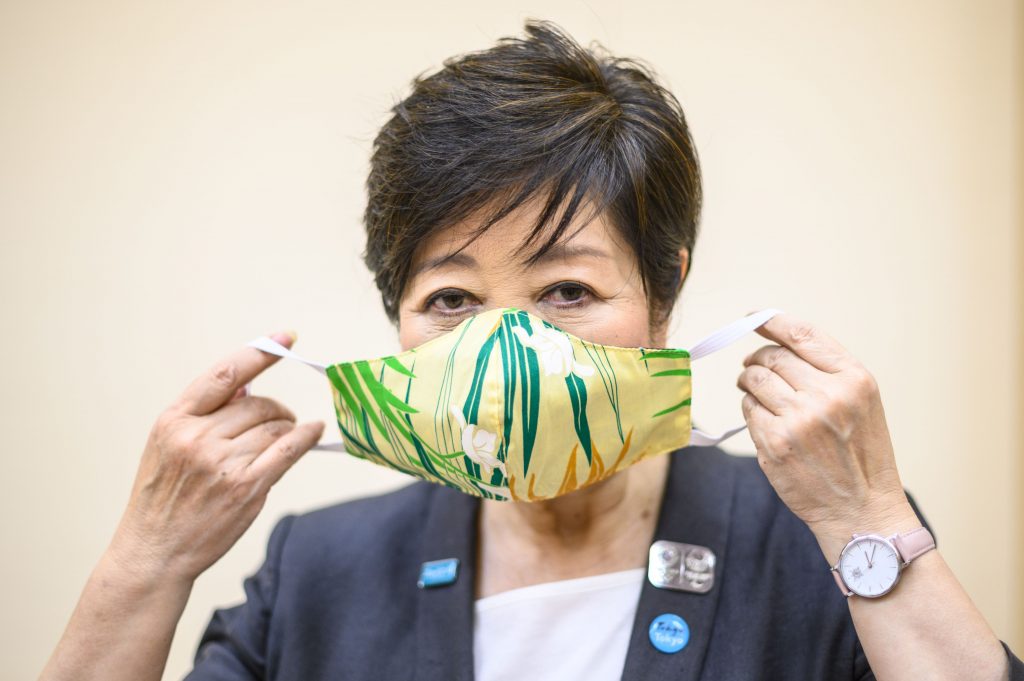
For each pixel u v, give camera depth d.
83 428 2.20
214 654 1.35
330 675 1.26
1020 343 1.95
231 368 1.21
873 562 1.03
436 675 1.18
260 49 2.15
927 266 1.99
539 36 1.19
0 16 2.18
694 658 1.12
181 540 1.20
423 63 2.10
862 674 1.14
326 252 2.15
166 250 2.18
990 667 0.98
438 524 1.29
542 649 1.18
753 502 1.24
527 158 1.07
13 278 2.20
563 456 1.11
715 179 2.05
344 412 1.21
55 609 2.21
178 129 2.17
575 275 1.11
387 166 1.15
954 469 1.99
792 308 2.03
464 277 1.12
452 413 1.10
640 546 1.23
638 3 2.05
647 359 1.12
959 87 1.97
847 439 1.05
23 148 2.19
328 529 1.37
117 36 2.17
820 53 2.02
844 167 2.02
